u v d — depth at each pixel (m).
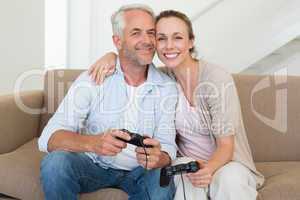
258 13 2.38
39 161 1.63
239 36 2.40
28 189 1.49
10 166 1.54
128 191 1.48
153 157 1.38
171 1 2.42
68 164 1.36
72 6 2.43
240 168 1.41
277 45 2.39
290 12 2.36
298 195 1.44
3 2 2.88
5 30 2.92
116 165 1.53
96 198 1.45
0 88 2.96
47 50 2.41
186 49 1.54
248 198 1.34
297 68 2.66
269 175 1.65
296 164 1.81
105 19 2.46
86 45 2.46
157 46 1.54
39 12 2.93
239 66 2.42
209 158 1.52
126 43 1.51
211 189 1.39
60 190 1.33
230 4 2.38
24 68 2.97
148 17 1.52
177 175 1.47
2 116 1.75
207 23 2.40
